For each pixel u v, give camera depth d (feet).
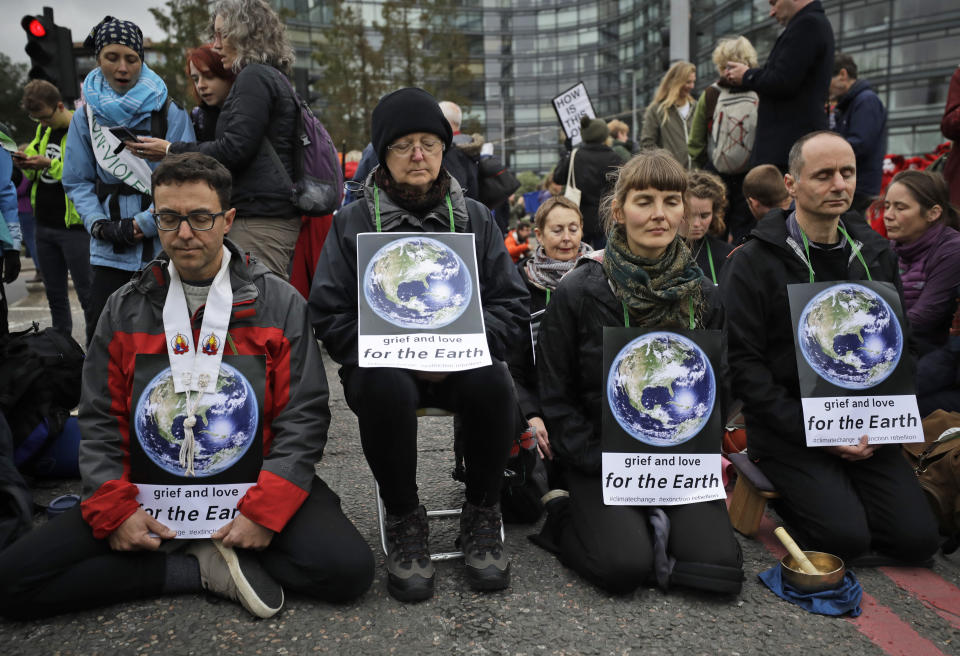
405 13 102.78
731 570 7.13
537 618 6.88
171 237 6.90
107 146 10.39
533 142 231.91
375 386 7.04
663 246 7.72
